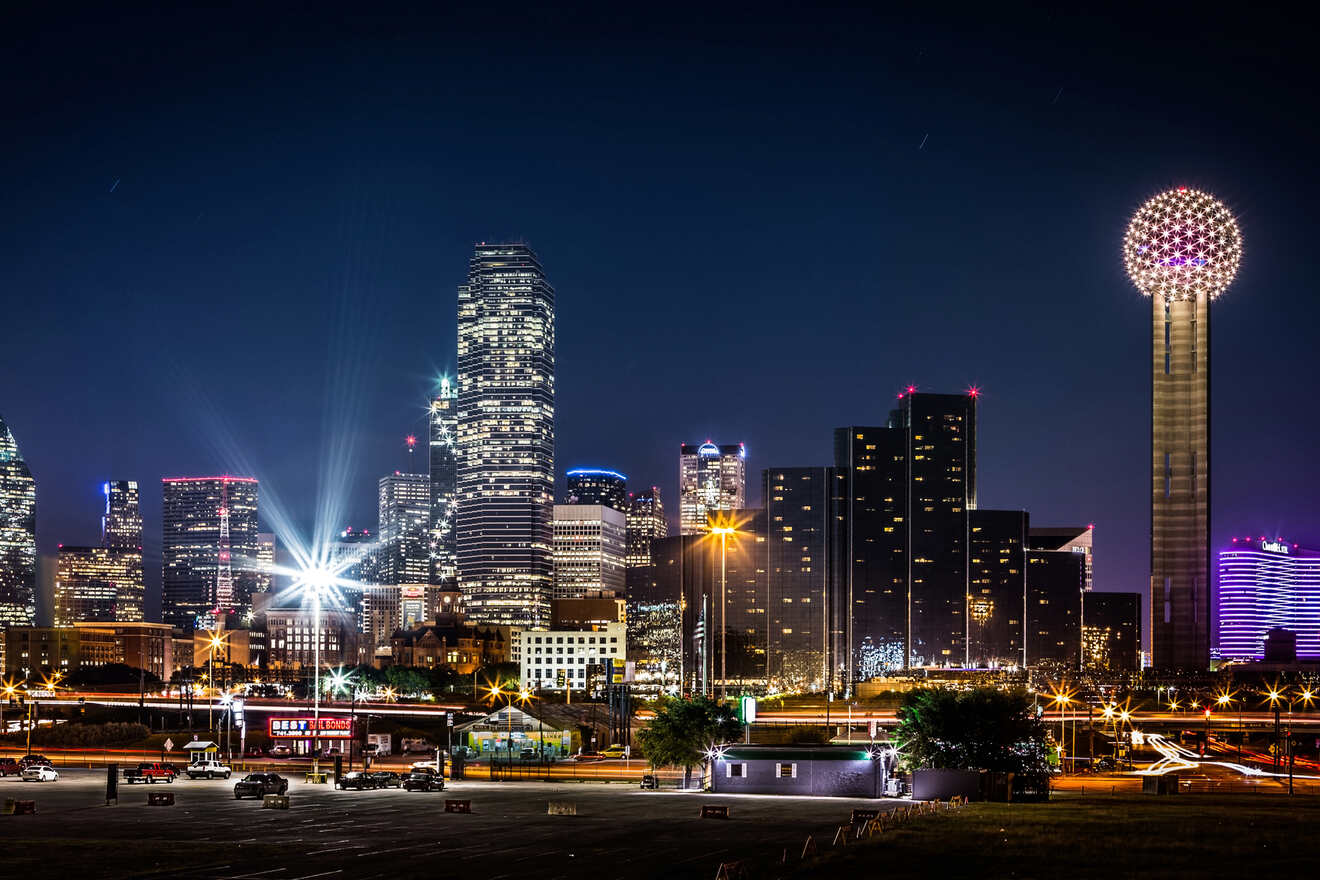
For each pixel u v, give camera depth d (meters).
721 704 193.38
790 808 140.88
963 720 162.88
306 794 166.12
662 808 140.88
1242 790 182.50
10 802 133.88
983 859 89.38
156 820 125.62
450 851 98.06
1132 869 84.88
